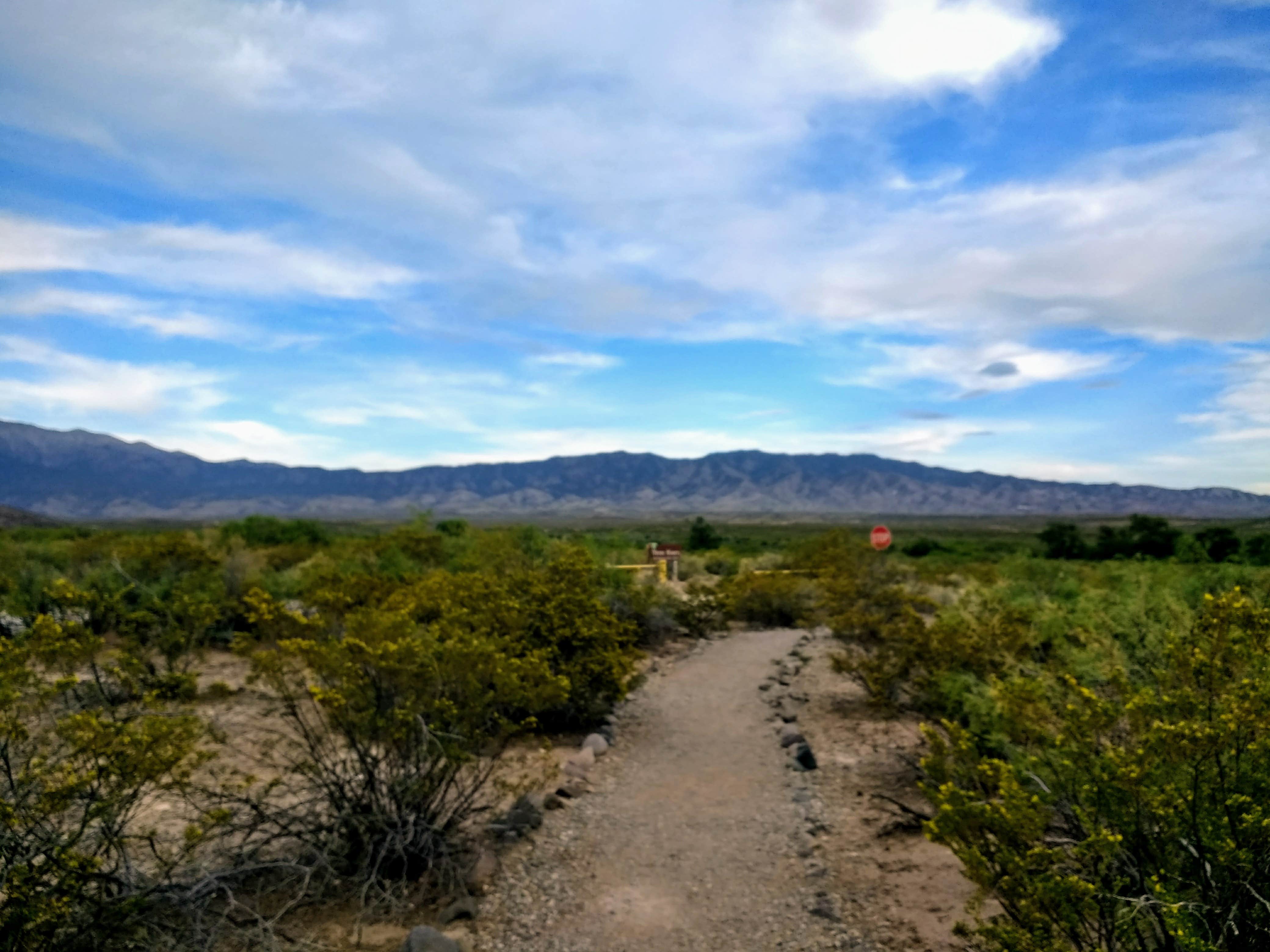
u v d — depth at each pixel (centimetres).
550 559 1532
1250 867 268
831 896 510
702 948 462
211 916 418
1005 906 323
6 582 1105
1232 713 277
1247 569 793
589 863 581
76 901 375
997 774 368
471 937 472
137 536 1922
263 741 601
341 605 624
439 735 519
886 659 967
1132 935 302
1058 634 706
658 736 938
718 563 2820
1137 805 293
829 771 780
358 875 496
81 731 378
